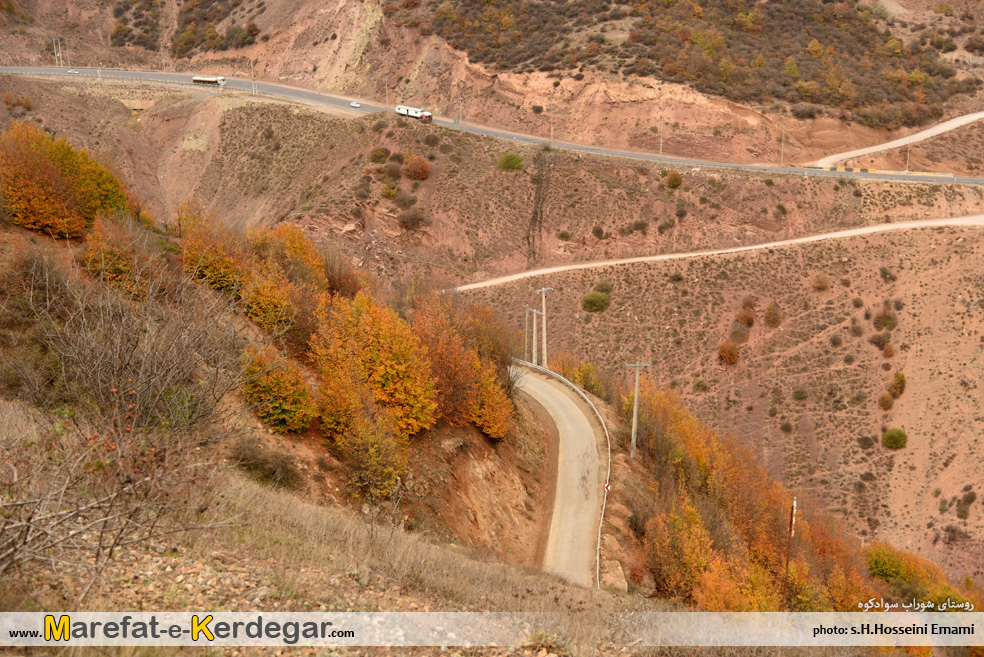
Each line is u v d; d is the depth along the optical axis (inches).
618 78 3713.1
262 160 3521.2
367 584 457.1
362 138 3371.1
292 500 689.0
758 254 2952.8
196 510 434.9
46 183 1084.5
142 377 433.7
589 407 1637.6
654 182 3189.0
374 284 1680.6
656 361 2755.9
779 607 1075.9
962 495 2426.2
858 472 2514.8
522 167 3235.7
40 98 3644.2
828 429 2603.3
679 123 3607.3
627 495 1285.7
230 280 1031.0
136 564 374.0
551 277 2984.7
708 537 1125.1
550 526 1195.9
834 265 2923.2
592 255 3068.4
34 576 330.3
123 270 810.2
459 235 3073.3
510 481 1237.1
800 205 3115.2
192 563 394.0
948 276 2874.0
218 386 527.8
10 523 299.4
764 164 3563.0
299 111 3659.0
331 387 962.1
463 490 1089.4
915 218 3144.7
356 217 2994.6
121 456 366.3
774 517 1499.8
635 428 1441.9
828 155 3681.1
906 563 1847.9
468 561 711.7
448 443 1127.6
